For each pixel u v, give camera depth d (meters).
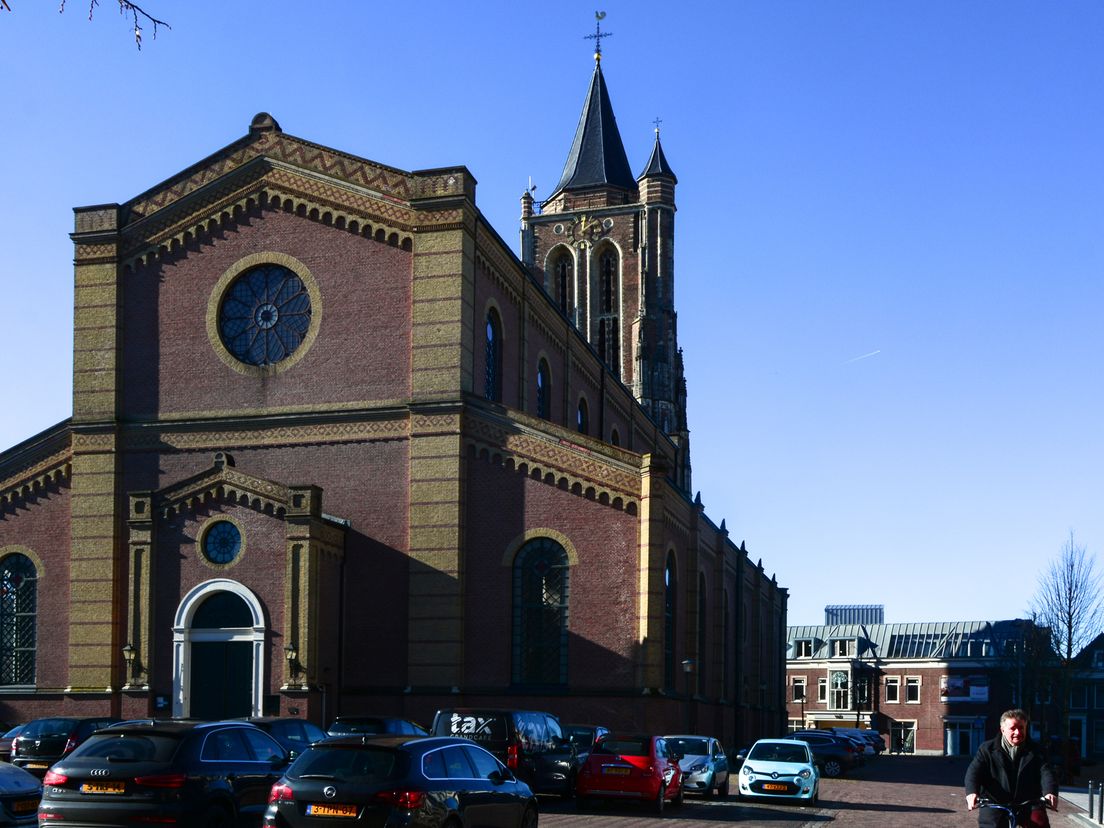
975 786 15.38
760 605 74.88
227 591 43.78
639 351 88.88
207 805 19.78
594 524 44.16
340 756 18.47
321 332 47.31
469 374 46.41
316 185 47.97
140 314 49.12
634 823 28.75
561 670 43.84
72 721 32.53
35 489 48.66
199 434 47.72
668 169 92.56
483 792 19.95
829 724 127.81
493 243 49.19
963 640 127.56
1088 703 111.44
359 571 45.47
